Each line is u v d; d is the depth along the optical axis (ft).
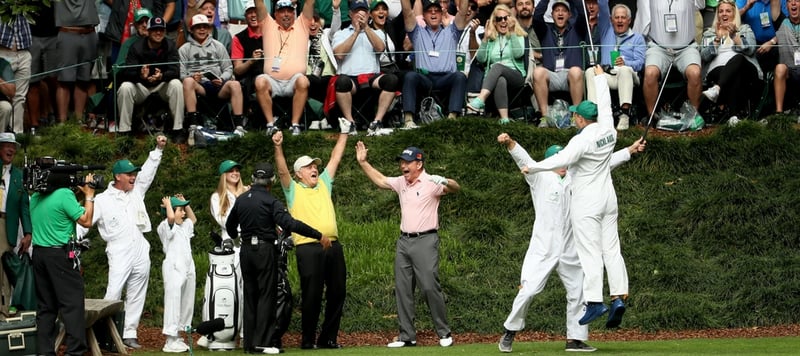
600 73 144.56
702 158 212.02
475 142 215.72
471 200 201.26
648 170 210.79
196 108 218.79
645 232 195.00
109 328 154.20
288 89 219.41
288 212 156.46
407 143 214.69
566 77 221.05
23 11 165.07
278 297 155.22
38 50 223.51
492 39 221.66
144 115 222.48
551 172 147.74
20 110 216.74
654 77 220.23
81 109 225.97
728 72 220.84
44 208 140.77
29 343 141.18
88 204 145.89
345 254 189.16
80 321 140.26
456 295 179.32
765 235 192.75
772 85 225.97
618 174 209.15
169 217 159.33
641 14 225.35
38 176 141.38
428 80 221.87
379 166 211.41
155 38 217.36
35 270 141.18
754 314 173.99
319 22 224.53
